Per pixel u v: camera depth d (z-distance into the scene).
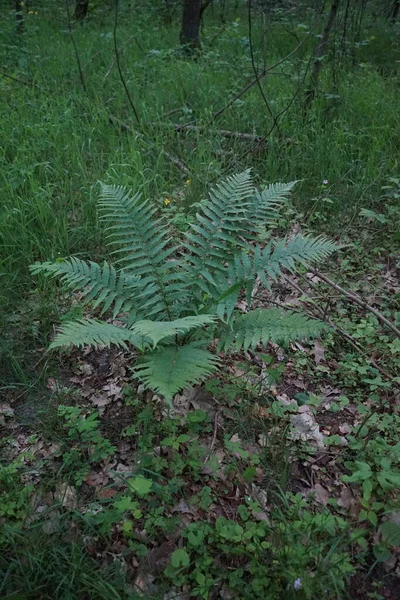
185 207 4.67
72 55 7.81
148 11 11.35
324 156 5.22
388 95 6.53
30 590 2.19
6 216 4.12
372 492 2.59
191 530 2.39
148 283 3.20
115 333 2.83
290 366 3.38
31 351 3.41
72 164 4.95
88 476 2.71
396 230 4.58
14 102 6.08
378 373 3.24
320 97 6.05
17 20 9.13
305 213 4.79
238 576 2.26
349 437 2.85
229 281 3.17
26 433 2.94
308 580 2.16
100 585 2.18
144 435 2.83
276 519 2.48
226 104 6.07
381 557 2.30
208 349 3.39
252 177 4.96
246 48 7.93
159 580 2.29
